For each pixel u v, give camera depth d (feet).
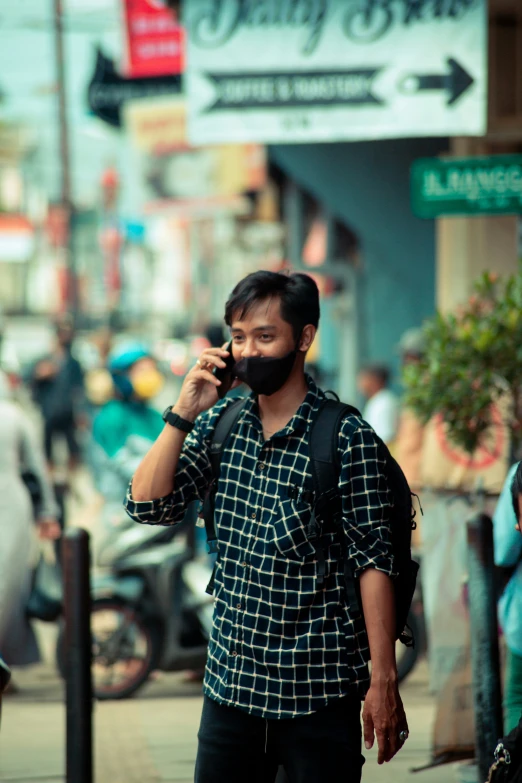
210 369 20.90
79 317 240.12
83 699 29.50
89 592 29.84
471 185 41.88
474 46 45.73
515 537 25.79
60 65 159.63
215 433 21.09
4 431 41.78
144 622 43.93
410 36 46.03
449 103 45.98
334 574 19.92
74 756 29.32
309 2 46.47
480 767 28.53
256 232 168.14
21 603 41.42
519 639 26.21
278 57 46.88
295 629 19.75
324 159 78.02
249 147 113.80
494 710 28.53
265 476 20.22
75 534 29.81
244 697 19.98
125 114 98.53
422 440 51.29
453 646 32.91
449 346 36.42
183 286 368.89
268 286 20.24
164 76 96.32
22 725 40.29
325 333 110.32
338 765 19.84
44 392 100.22
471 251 61.72
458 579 33.78
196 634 44.47
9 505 41.22
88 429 100.83
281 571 19.77
